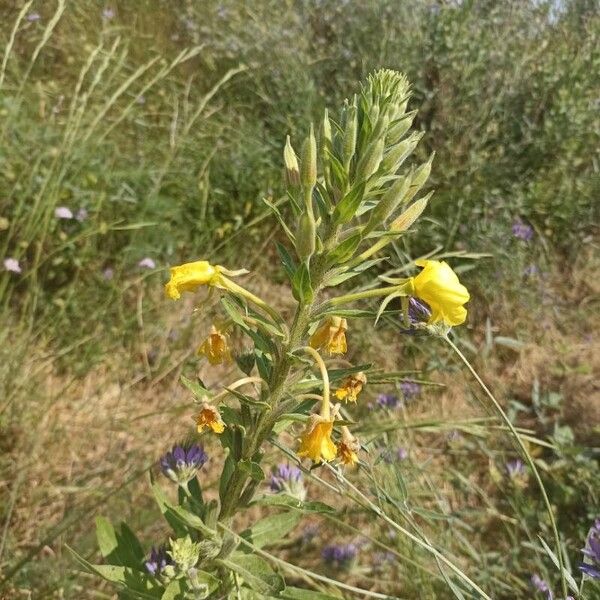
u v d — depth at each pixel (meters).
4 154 0.71
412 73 0.99
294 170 0.28
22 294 0.69
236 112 1.01
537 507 0.61
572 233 0.95
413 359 0.75
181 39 1.11
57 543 0.51
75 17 1.01
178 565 0.32
